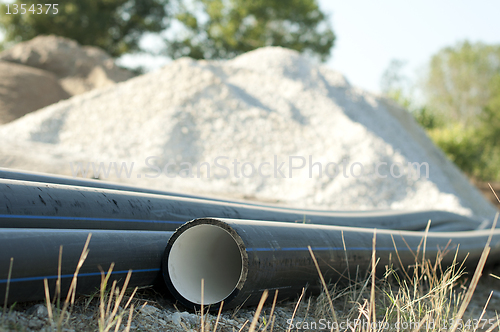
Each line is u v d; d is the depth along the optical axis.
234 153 9.58
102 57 19.14
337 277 2.98
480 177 22.02
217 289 2.59
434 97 48.88
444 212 6.72
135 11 31.05
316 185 8.91
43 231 2.13
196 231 2.65
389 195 8.99
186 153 9.39
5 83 15.51
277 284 2.54
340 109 11.42
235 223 2.42
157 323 2.27
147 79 11.26
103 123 10.16
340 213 5.38
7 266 1.87
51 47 18.61
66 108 10.66
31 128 9.88
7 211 2.33
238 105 10.62
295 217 4.18
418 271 3.65
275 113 10.74
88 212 2.71
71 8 26.20
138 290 2.60
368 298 3.11
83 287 2.20
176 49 32.41
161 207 3.22
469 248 4.42
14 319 1.94
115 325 2.13
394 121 13.15
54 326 1.96
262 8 30.91
